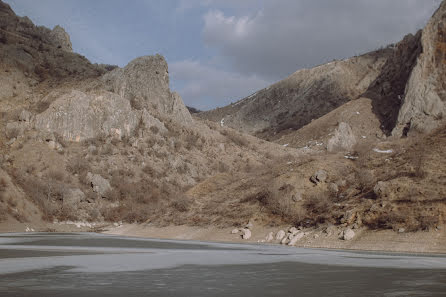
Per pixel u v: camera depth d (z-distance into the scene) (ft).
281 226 139.44
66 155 299.38
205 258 78.89
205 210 180.45
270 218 146.72
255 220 148.66
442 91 373.20
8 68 404.16
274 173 185.26
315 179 154.92
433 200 108.99
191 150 387.96
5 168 252.21
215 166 373.40
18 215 209.97
